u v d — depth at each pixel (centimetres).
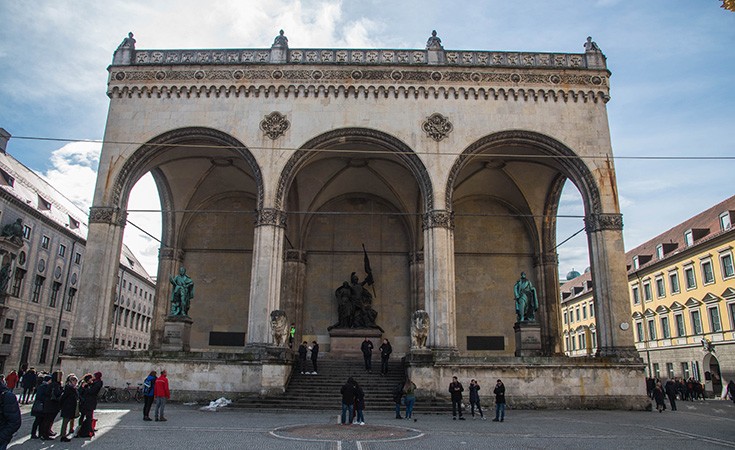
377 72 2953
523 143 2909
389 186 3609
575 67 2972
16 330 4897
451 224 2761
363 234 3756
